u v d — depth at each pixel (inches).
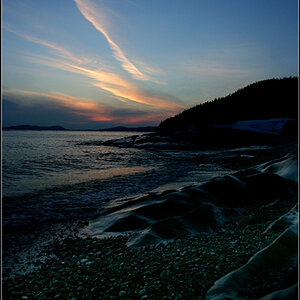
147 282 197.2
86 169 1012.5
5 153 1727.4
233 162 1144.8
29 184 705.0
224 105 3513.8
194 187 446.6
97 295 187.2
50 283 210.8
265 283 170.6
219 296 165.2
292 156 596.7
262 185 470.0
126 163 1213.7
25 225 384.8
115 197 552.4
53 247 300.2
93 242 308.8
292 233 213.8
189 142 2356.1
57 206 486.9
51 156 1547.7
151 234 295.4
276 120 2871.6
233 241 267.0
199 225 322.0
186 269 209.5
